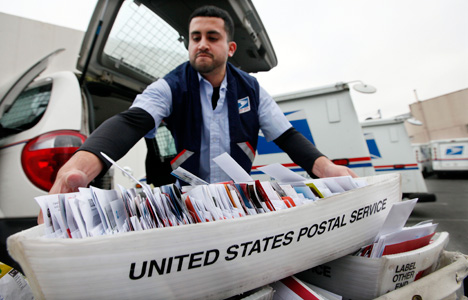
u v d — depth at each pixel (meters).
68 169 0.56
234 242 0.42
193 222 0.46
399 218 0.64
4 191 1.31
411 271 0.59
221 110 1.03
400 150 4.60
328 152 2.80
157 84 0.96
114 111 2.76
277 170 0.71
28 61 5.53
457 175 10.80
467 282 0.79
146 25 1.57
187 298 0.39
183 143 1.02
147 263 0.36
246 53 1.83
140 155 2.95
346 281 0.59
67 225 0.39
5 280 0.53
